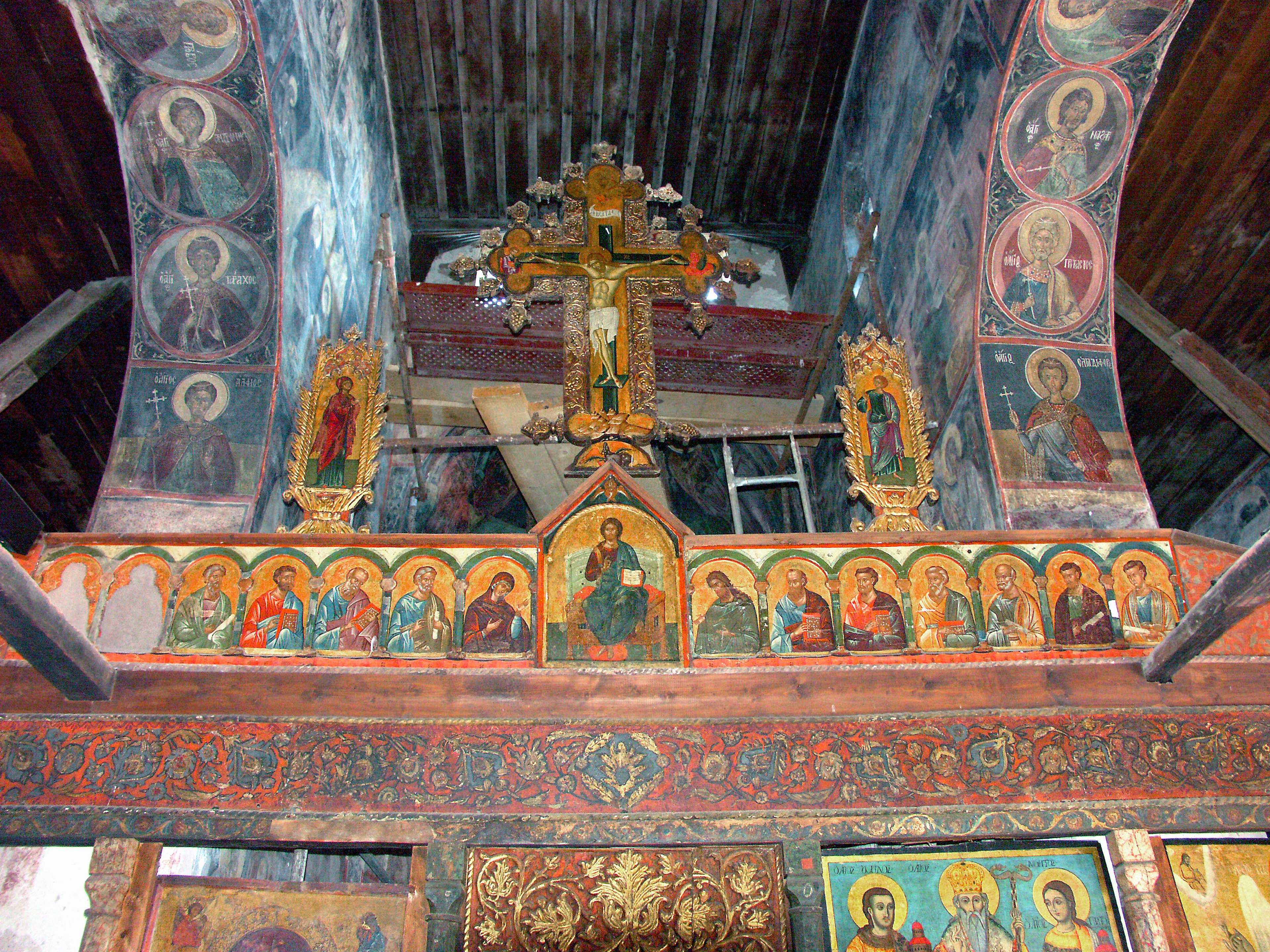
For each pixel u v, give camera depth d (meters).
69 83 8.06
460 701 6.88
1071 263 9.08
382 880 13.80
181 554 7.23
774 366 12.36
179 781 6.54
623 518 7.54
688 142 14.41
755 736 6.84
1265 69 8.95
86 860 8.98
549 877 6.43
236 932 6.40
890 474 7.94
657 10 13.02
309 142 9.44
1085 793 6.72
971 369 8.92
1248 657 7.23
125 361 9.92
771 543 7.47
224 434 8.14
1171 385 11.13
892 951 6.43
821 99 13.98
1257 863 6.68
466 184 14.60
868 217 12.27
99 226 9.11
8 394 8.25
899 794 6.68
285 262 8.64
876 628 7.21
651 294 8.61
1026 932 6.50
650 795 6.63
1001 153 8.97
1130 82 8.65
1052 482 8.32
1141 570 7.47
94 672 6.49
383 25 12.90
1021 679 7.08
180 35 7.94
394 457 13.24
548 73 13.55
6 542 7.00
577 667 7.02
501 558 7.36
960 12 9.89
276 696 6.82
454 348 11.88
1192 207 10.02
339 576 7.22
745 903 6.40
